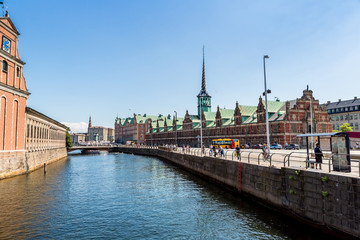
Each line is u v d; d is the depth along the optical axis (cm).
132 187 3170
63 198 2539
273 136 6981
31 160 4397
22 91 3903
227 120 9294
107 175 4256
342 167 1515
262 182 2152
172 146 8094
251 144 7812
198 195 2664
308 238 1458
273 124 7019
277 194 1927
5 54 3466
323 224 1476
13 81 3712
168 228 1723
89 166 5759
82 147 11231
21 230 1666
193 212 2062
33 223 1803
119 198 2578
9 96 3572
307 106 7144
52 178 3753
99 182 3544
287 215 1800
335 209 1394
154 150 9119
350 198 1301
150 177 4025
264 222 1758
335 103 10581
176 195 2688
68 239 1534
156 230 1691
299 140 6806
